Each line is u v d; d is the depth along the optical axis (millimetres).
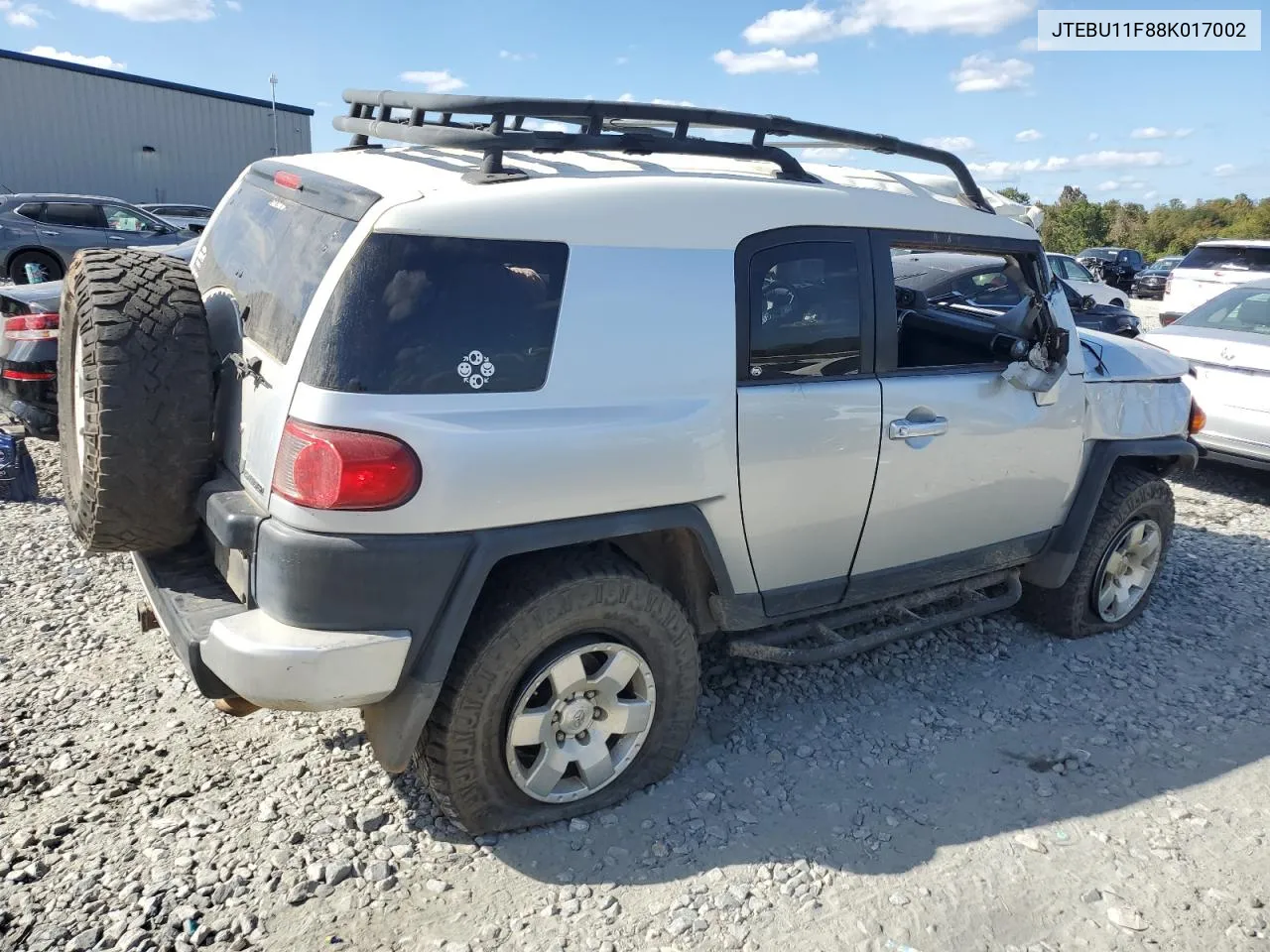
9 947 2428
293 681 2447
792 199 3256
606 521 2818
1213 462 8422
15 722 3436
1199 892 2850
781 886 2799
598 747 3047
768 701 3863
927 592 3988
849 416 3316
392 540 2494
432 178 2797
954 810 3213
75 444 3113
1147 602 4844
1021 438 3895
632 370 2838
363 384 2455
